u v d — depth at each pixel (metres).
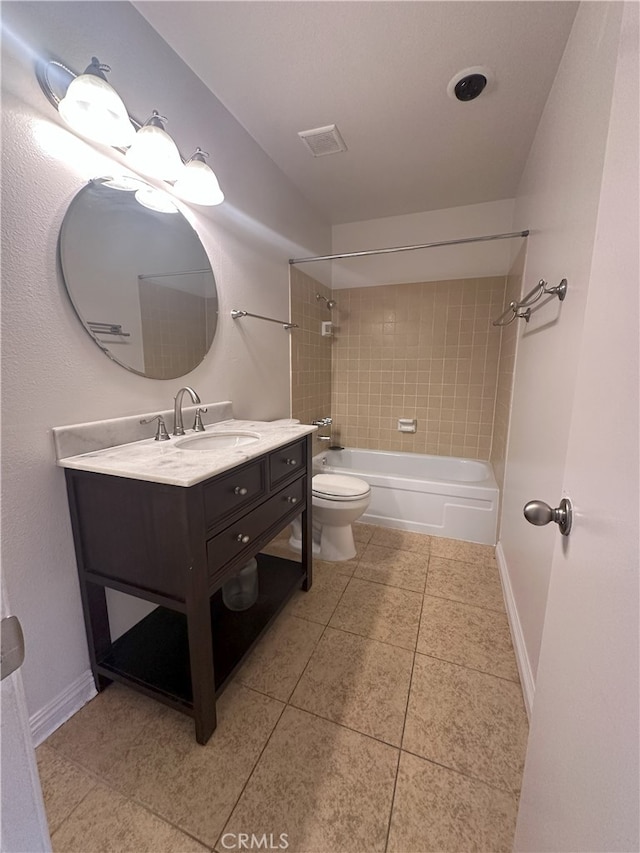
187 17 1.26
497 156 2.09
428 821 0.89
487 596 1.79
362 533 2.48
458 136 1.91
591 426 0.55
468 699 1.23
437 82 1.55
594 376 0.55
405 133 1.89
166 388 1.49
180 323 1.54
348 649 1.44
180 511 0.97
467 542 2.36
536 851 0.61
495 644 1.47
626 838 0.35
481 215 2.73
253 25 1.29
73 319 1.11
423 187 2.46
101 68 0.99
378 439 3.28
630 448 0.42
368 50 1.39
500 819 0.90
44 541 1.07
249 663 1.37
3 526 0.97
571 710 0.54
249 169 1.93
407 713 1.17
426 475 3.08
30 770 0.39
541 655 0.73
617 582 0.43
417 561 2.12
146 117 1.30
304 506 1.70
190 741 1.08
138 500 1.02
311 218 2.72
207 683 1.06
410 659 1.39
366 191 2.52
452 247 2.84
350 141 1.96
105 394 1.23
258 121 1.80
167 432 1.43
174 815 0.90
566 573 0.62
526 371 1.72
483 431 2.95
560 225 1.27
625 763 0.37
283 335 2.40
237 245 1.88
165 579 1.04
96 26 1.11
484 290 2.80
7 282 0.93
